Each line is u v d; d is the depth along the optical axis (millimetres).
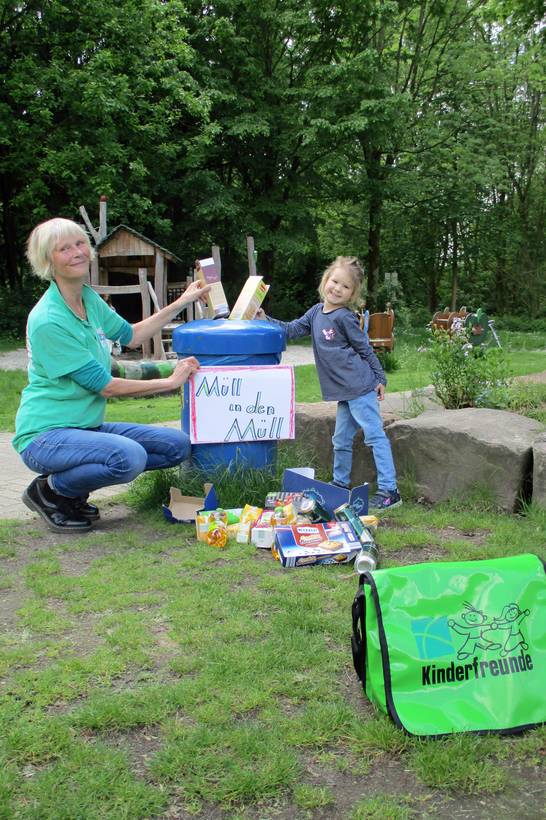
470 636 2549
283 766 2250
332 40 24750
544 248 34812
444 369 5961
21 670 2840
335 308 4910
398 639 2502
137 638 3061
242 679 2746
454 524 4566
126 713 2510
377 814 2084
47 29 20188
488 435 4828
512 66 27766
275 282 29953
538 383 6895
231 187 23578
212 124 21062
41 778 2209
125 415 9531
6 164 20578
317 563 3961
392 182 26297
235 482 4871
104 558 4055
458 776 2230
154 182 22453
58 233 4277
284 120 23078
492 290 37188
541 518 4488
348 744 2400
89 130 19875
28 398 4535
